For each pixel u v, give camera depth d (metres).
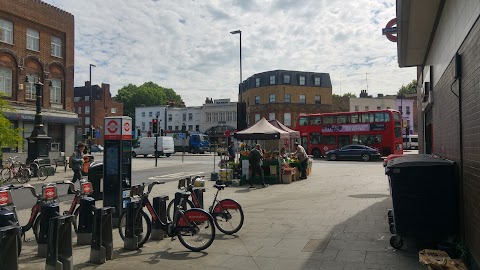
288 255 5.85
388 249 6.00
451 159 6.62
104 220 5.81
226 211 7.36
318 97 59.16
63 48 31.86
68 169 24.62
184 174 21.06
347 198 11.30
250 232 7.39
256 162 14.74
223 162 17.70
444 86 7.58
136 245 6.34
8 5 27.00
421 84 15.39
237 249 6.27
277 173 15.75
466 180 5.29
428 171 5.89
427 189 5.88
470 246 5.06
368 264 5.30
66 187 15.36
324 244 6.37
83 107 77.94
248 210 9.80
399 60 12.86
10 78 27.39
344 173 19.97
